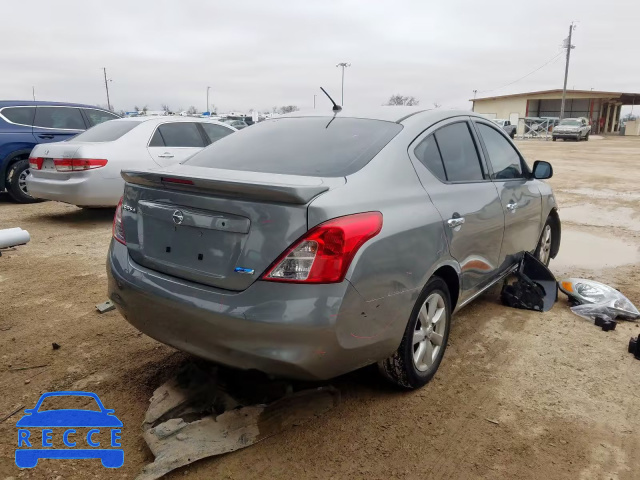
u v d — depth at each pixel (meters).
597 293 4.59
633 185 13.14
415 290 2.86
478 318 4.38
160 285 2.70
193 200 2.63
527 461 2.60
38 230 7.36
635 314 4.38
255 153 3.21
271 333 2.38
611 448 2.71
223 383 3.07
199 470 2.48
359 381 3.29
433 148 3.37
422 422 2.89
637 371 3.50
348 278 2.43
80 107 10.24
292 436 2.73
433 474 2.50
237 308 2.42
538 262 4.71
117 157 7.37
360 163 2.89
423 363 3.19
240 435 2.66
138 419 2.88
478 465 2.56
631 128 57.50
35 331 3.96
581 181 14.02
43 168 7.51
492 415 2.97
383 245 2.60
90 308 4.43
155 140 7.86
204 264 2.58
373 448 2.67
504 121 44.03
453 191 3.36
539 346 3.86
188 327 2.59
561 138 41.06
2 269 5.50
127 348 3.69
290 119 3.68
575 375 3.44
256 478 2.44
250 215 2.45
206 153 3.45
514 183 4.34
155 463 2.43
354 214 2.51
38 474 2.46
